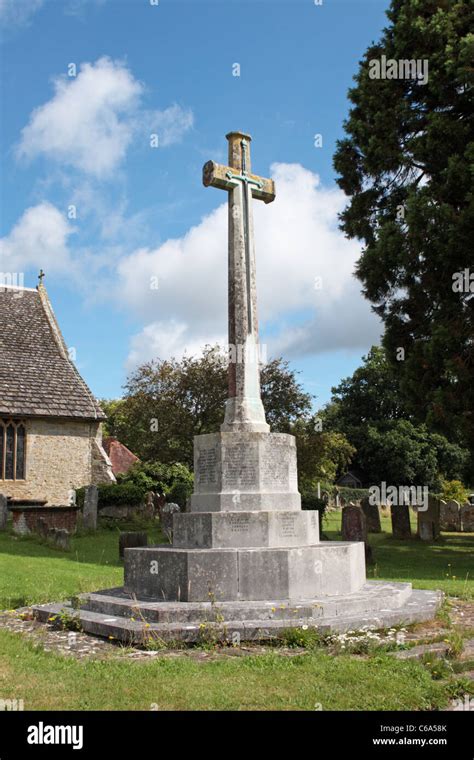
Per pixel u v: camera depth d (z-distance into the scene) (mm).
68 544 19016
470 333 17391
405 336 19906
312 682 5750
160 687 5664
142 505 28750
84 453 31422
